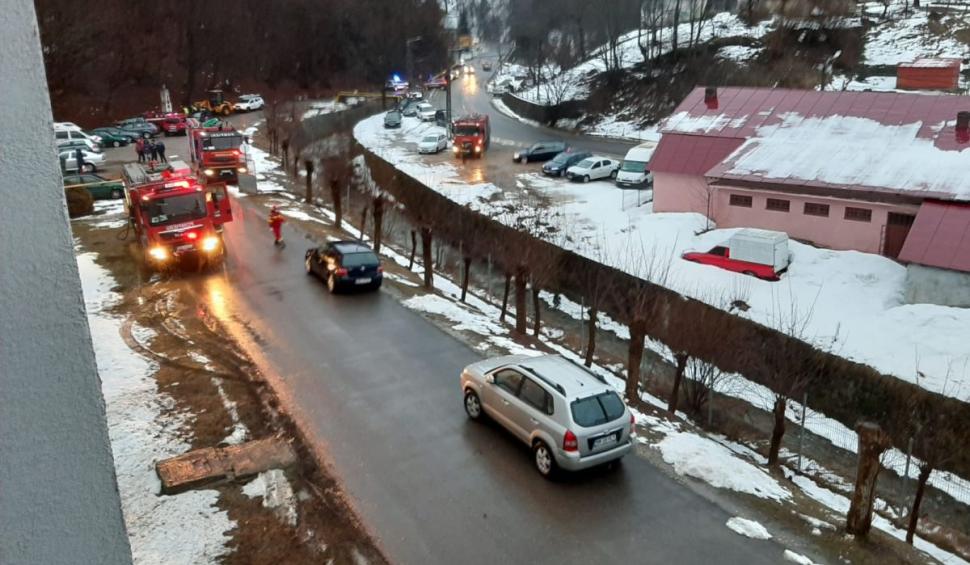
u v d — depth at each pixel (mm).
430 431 14180
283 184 41938
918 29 55500
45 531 1673
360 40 94812
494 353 18203
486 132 53844
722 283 25750
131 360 16844
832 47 57156
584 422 12203
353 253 22594
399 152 53094
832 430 19500
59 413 1668
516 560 10547
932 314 21984
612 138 58688
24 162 1570
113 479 1787
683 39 67500
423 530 11172
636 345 16891
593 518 11586
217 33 78375
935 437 15828
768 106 34531
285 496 11859
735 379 21734
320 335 19062
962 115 28125
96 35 66625
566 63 79000
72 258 1672
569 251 29578
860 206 27078
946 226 23969
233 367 16766
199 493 11859
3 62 1514
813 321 22828
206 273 24094
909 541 13766
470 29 172750
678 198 33562
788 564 10617
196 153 39781
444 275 29375
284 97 70375
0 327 1561
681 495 12375
